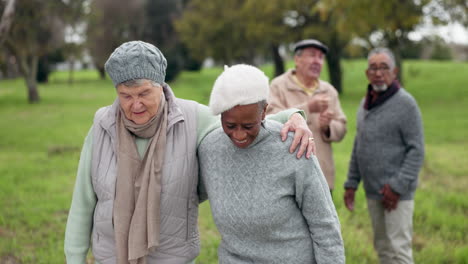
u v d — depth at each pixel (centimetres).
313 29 2433
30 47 2186
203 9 3334
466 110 1683
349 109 1739
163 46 4094
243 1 3056
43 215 576
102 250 210
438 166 813
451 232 505
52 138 1200
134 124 199
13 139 1195
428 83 2739
